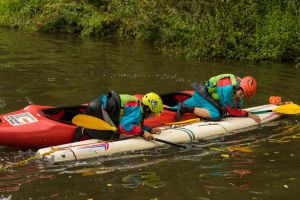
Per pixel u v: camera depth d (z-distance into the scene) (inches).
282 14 564.4
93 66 452.1
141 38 648.4
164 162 226.7
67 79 389.7
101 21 684.1
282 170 220.7
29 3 786.2
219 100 284.8
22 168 211.2
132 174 209.9
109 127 236.1
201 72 443.8
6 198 181.3
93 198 184.1
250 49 531.5
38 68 430.6
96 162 222.8
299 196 192.5
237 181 205.9
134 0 692.7
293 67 487.5
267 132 279.3
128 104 239.6
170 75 423.8
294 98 355.3
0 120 235.3
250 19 558.3
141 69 446.6
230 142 260.8
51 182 197.6
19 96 327.9
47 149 223.8
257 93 367.6
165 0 646.5
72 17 711.1
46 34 687.1
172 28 582.2
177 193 191.0
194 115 286.7
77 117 229.3
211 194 191.6
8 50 527.8
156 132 254.5
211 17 553.3
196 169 219.0
